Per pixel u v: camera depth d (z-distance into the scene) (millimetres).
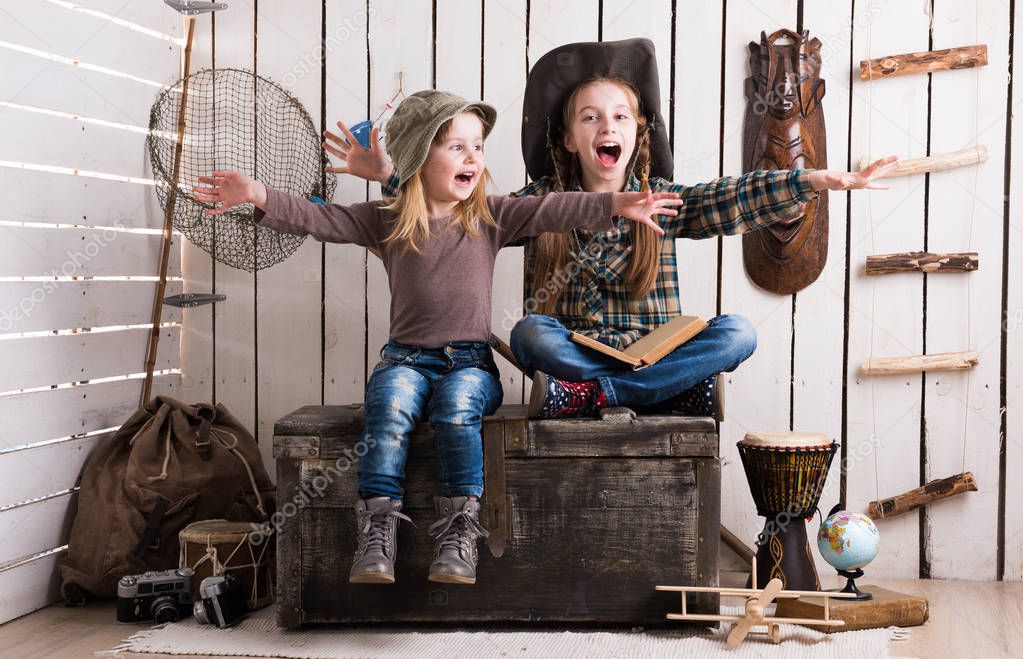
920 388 2373
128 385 2459
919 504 2344
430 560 1918
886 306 2377
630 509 1912
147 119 2512
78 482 2277
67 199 2205
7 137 2020
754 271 2406
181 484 2203
